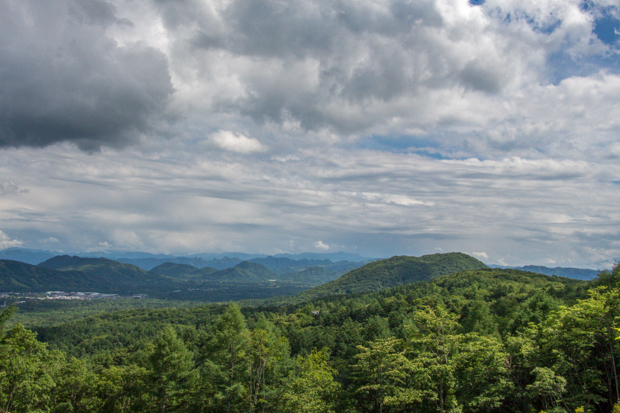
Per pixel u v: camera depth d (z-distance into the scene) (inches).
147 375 1920.5
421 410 1268.5
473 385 1132.5
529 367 1182.3
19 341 1451.8
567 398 1024.2
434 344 1227.9
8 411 1411.2
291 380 1630.2
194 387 1866.4
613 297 1102.4
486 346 1163.3
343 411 1390.3
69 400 1923.0
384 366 1251.2
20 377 1355.8
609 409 1140.5
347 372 1923.0
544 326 1263.5
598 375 1131.3
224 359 1811.0
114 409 1955.0
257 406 1635.1
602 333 1067.9
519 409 1227.2
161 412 1822.1
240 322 1856.5
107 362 3639.3
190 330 4119.1
